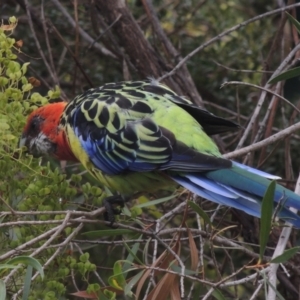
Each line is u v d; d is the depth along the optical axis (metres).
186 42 13.22
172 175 8.03
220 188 7.51
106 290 7.18
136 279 7.08
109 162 8.43
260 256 6.59
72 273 7.50
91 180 9.80
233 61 12.95
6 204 7.04
